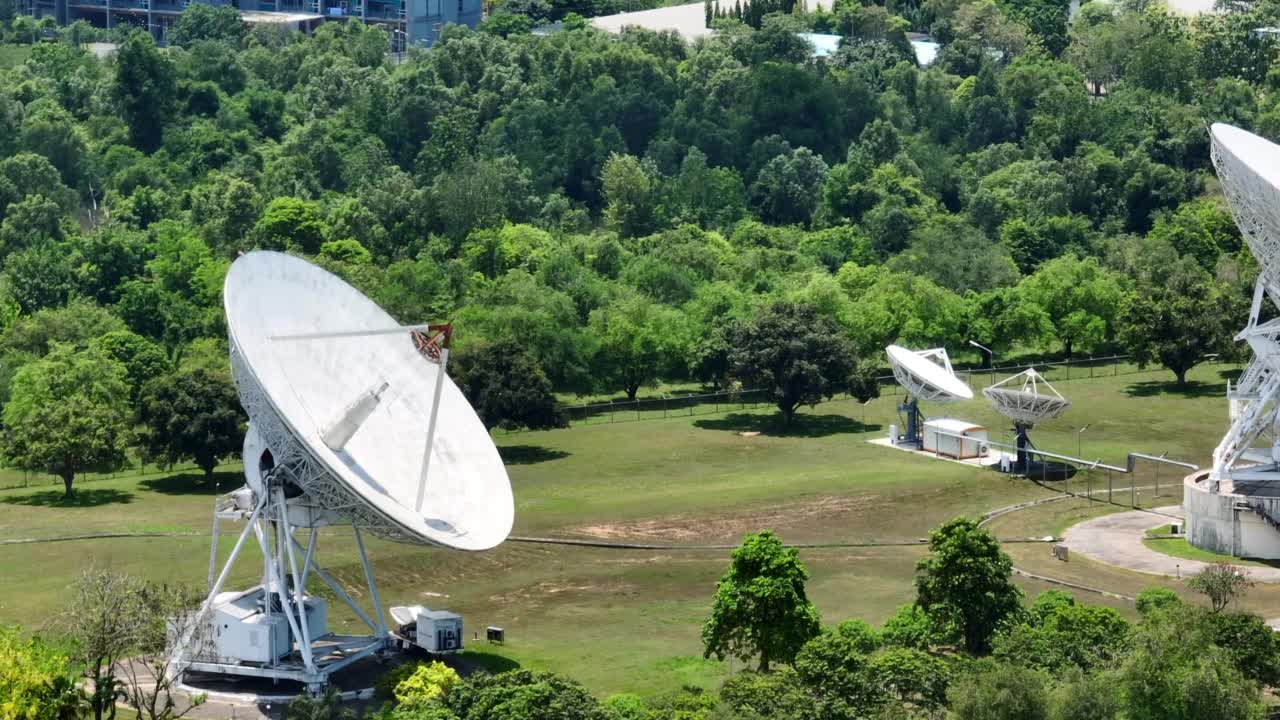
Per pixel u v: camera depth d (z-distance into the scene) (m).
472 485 143.12
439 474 142.12
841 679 124.38
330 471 128.62
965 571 140.62
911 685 125.88
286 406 132.75
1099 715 115.31
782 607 135.00
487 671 141.12
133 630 122.56
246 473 136.75
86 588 124.25
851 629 139.38
